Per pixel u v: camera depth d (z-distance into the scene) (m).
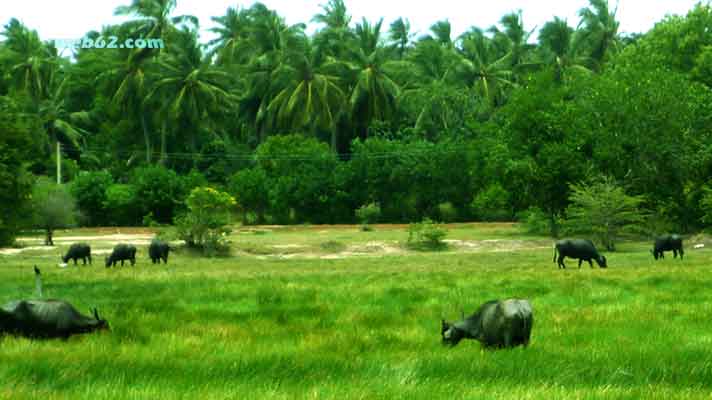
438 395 7.45
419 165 70.25
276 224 72.38
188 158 85.75
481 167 63.50
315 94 81.81
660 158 51.50
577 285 20.48
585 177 51.12
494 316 11.30
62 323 12.45
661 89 50.53
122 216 69.75
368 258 41.19
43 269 32.03
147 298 18.78
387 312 15.55
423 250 47.12
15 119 27.95
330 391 7.73
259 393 7.63
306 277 25.12
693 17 61.72
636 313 14.39
